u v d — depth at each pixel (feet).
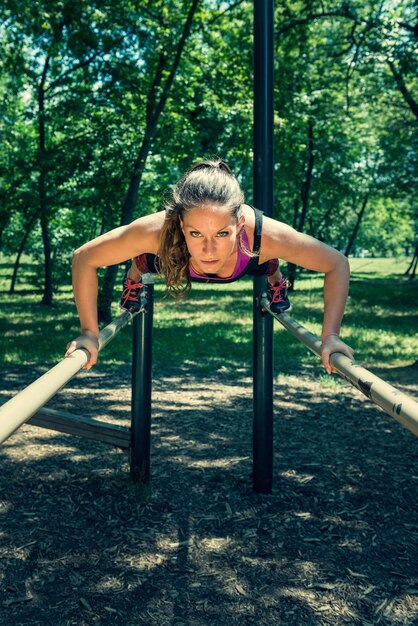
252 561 11.55
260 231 6.76
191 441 19.03
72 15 45.85
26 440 18.83
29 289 97.30
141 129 53.47
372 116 77.00
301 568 11.31
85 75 52.60
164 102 49.57
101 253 6.77
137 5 49.32
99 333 7.64
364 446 18.79
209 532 12.69
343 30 61.11
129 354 36.50
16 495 14.39
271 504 14.15
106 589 10.54
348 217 143.02
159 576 10.98
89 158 51.70
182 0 50.83
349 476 16.05
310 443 19.06
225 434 19.93
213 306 69.05
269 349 14.25
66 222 77.87
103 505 13.89
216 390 27.20
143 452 14.94
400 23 47.57
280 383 28.84
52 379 4.80
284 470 16.46
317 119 77.61
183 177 6.11
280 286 10.27
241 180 89.76
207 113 58.23
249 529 12.85
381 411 23.34
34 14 44.14
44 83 60.29
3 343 39.40
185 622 9.65
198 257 5.94
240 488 15.06
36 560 11.44
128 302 10.05
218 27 55.83
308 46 57.77
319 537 12.55
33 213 55.06
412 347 39.73
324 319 6.83
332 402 24.90
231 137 59.47
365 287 107.45
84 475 15.74
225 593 10.48
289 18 52.49
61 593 10.39
